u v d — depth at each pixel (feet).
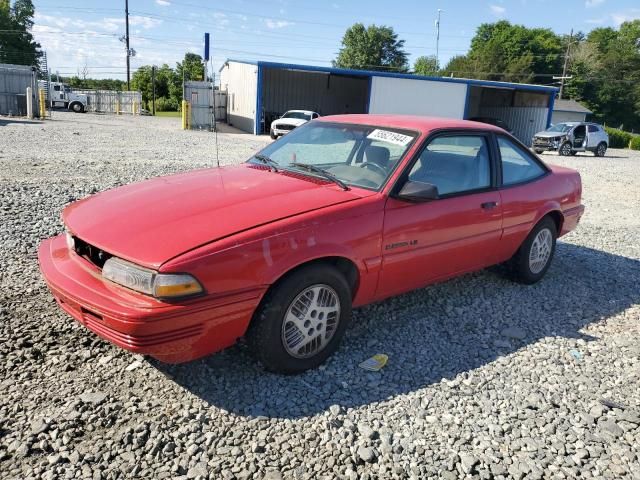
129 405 9.48
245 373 10.73
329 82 125.08
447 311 14.57
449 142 13.55
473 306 15.06
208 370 10.73
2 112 93.61
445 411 10.00
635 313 15.46
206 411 9.46
